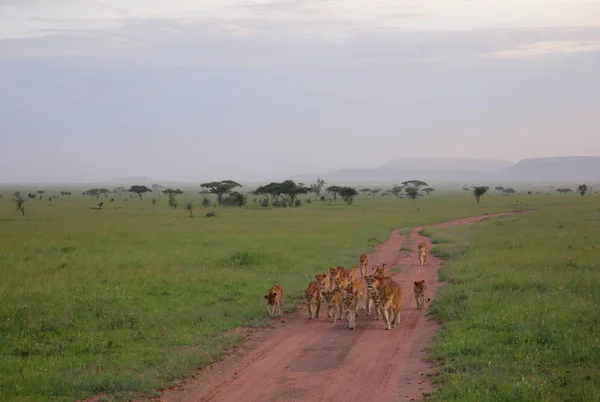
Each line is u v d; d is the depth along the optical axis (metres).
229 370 13.46
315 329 17.52
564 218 66.38
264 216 79.81
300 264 31.06
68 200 156.88
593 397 10.09
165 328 16.88
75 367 13.05
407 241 47.09
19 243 42.12
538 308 17.56
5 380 11.89
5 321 16.83
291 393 11.84
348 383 12.41
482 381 11.45
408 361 13.92
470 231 52.19
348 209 101.50
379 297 17.52
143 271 27.86
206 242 43.59
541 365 12.41
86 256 34.38
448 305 19.36
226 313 19.05
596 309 17.06
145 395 11.57
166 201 148.25
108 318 17.72
